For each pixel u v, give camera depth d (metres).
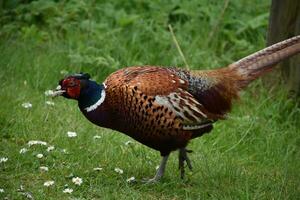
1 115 17.69
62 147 16.80
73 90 14.88
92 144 17.00
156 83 14.70
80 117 18.38
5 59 20.59
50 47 21.64
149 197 14.98
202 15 23.16
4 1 23.42
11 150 16.34
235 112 19.33
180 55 21.27
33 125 17.61
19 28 22.67
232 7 23.41
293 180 16.19
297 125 18.95
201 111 15.10
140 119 14.70
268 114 19.12
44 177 15.37
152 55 21.44
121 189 15.07
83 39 21.92
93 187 15.02
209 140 18.11
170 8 23.36
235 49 22.06
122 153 16.75
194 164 16.59
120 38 22.05
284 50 15.72
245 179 16.05
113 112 14.86
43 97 19.17
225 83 15.42
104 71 20.73
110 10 23.08
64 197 14.59
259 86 20.03
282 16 19.59
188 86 15.08
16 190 14.56
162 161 15.59
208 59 21.39
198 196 15.00
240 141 18.06
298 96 19.55
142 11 23.48
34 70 20.36
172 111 14.73
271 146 17.91
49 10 23.09
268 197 15.19
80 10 23.14
